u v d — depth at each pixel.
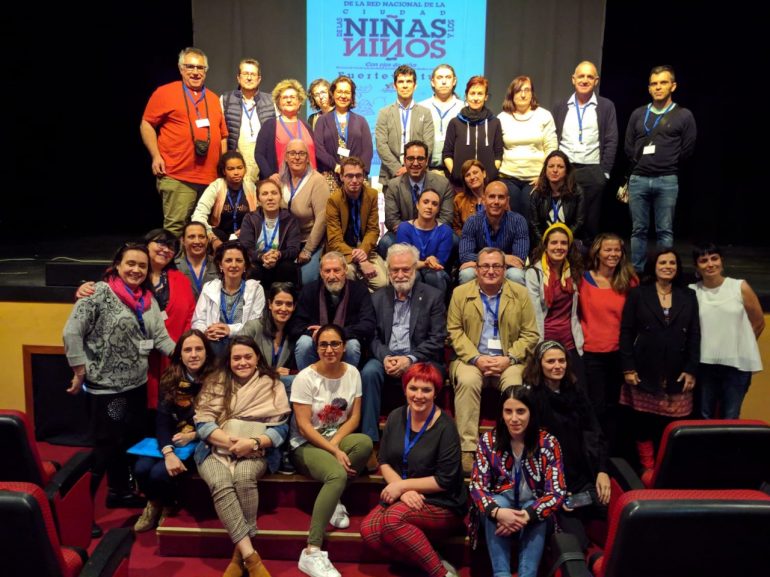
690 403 4.35
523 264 4.77
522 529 3.48
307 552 3.62
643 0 7.32
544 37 6.82
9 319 5.24
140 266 4.09
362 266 4.81
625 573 2.37
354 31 6.82
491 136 5.38
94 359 4.05
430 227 4.91
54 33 7.46
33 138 7.73
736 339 4.32
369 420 4.07
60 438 5.29
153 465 3.93
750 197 7.54
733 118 7.41
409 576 3.65
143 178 7.94
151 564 3.75
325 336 3.81
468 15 6.81
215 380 3.89
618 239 4.42
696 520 2.26
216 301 4.43
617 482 3.61
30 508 2.34
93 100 7.69
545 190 5.00
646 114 5.35
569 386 3.84
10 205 7.82
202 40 6.85
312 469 3.80
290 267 4.86
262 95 5.68
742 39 7.21
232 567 3.59
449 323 4.39
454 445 3.64
